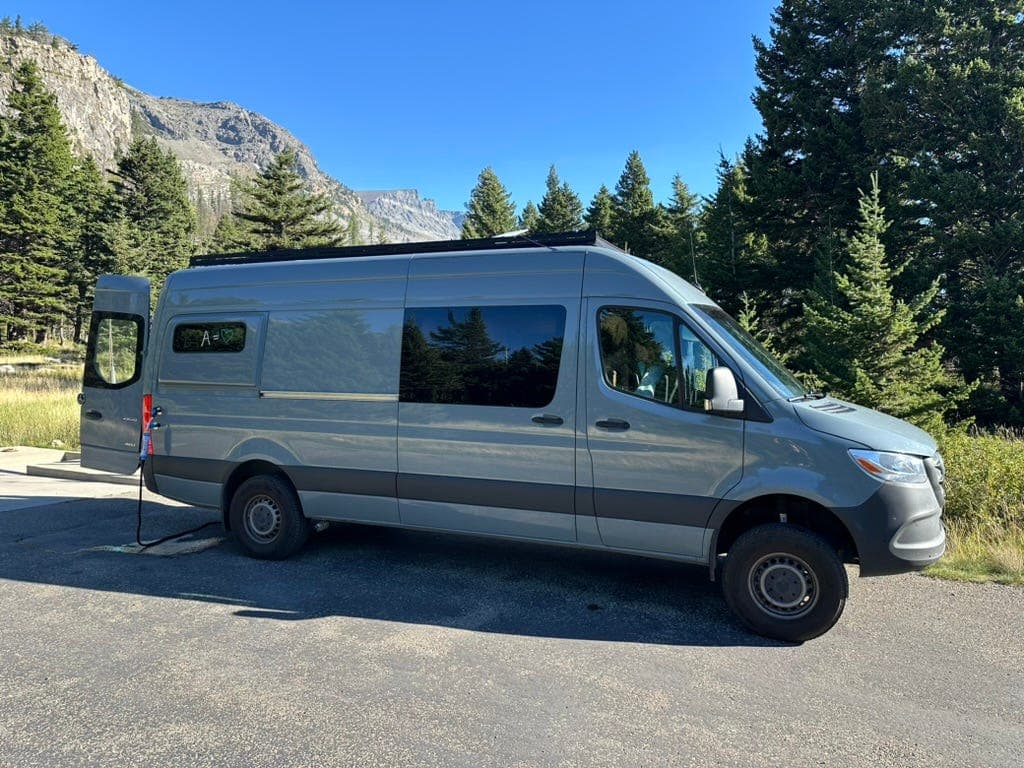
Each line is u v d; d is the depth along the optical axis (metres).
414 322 5.33
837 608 4.06
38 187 37.41
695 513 4.39
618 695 3.52
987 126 16.28
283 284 5.86
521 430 4.87
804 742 3.08
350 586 5.22
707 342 4.44
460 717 3.27
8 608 4.71
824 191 19.48
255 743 3.03
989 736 3.14
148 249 42.78
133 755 2.93
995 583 5.27
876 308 11.38
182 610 4.69
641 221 42.00
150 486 6.32
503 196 58.69
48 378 27.84
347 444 5.48
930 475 4.16
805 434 4.15
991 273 15.52
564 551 6.21
